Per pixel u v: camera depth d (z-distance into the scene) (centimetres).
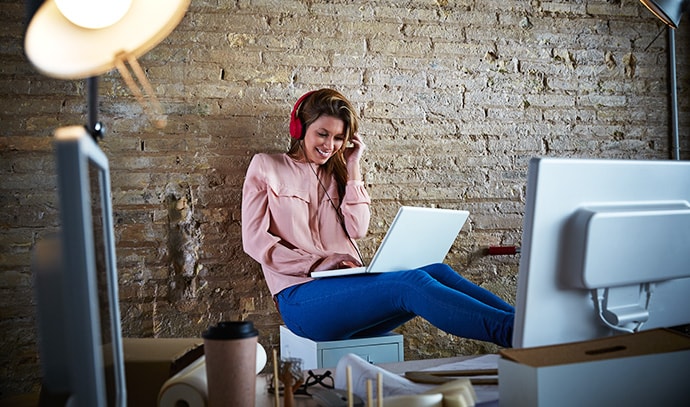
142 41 146
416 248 262
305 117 302
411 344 342
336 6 338
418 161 346
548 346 111
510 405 105
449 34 353
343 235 309
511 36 362
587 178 118
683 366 109
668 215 124
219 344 110
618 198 122
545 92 366
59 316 80
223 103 322
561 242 117
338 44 338
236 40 325
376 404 102
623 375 104
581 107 371
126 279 309
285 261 287
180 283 315
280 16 331
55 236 82
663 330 120
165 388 116
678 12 234
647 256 123
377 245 338
